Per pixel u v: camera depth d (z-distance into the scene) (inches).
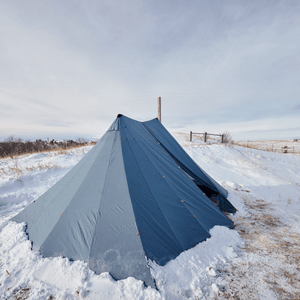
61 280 89.3
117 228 104.0
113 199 116.2
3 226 146.1
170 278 88.4
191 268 95.3
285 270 95.8
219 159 434.6
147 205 117.3
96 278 87.7
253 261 103.6
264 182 284.2
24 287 88.2
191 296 80.9
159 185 134.6
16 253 111.0
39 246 109.9
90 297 80.9
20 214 154.6
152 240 102.3
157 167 150.9
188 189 152.5
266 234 134.4
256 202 205.3
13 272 95.8
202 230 121.8
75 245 103.3
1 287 87.8
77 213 115.8
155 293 79.4
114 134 163.5
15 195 226.5
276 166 392.5
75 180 143.0
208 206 149.4
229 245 118.0
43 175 305.1
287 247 117.3
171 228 112.9
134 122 200.4
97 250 97.7
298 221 157.1
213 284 85.2
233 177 310.8
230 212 172.9
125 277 88.4
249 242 124.0
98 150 157.0
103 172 133.6
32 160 407.5
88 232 105.6
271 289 83.8
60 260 97.8
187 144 641.6
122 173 129.1
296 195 227.5
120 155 142.5
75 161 389.4
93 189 125.7
